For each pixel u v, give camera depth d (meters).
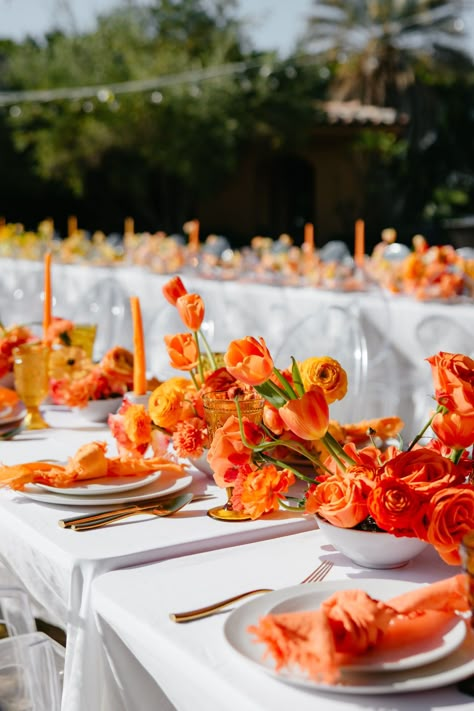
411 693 0.99
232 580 1.31
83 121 17.61
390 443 2.02
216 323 3.86
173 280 1.69
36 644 1.56
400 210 22.39
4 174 18.83
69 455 2.06
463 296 4.45
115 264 6.57
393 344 4.22
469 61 22.47
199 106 17.70
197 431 1.70
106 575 1.34
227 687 1.00
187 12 18.81
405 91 22.14
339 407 2.90
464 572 1.03
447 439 1.27
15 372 2.32
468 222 16.16
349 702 0.97
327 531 1.34
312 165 20.25
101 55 17.94
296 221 20.72
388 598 1.18
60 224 19.84
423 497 1.24
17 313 5.31
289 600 1.14
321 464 1.39
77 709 1.30
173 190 19.86
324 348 3.43
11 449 2.12
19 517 1.57
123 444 1.81
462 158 23.64
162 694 1.23
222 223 20.22
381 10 21.91
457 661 1.03
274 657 0.97
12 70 18.09
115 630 1.27
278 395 1.40
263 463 1.44
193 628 1.15
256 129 18.17
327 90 22.30
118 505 1.62
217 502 1.66
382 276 4.94
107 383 2.39
